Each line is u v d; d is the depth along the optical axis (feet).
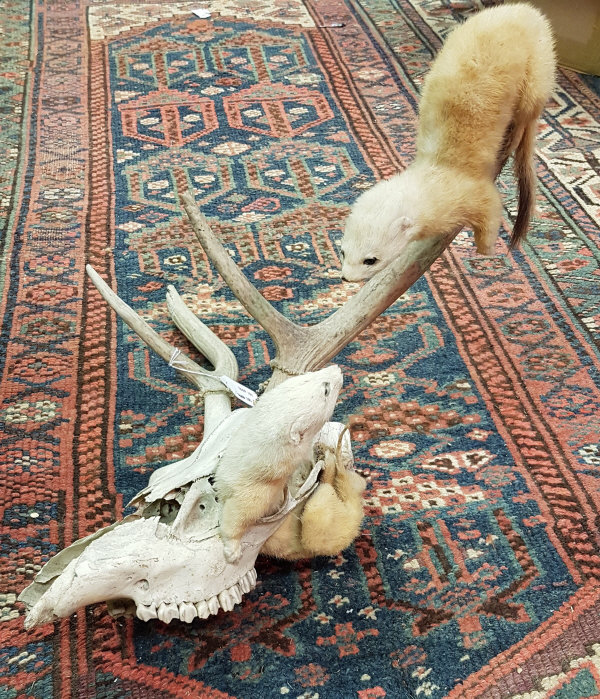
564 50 17.97
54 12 20.44
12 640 6.73
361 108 16.24
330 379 6.20
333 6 20.99
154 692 6.38
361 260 6.72
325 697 6.35
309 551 7.06
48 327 10.42
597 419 9.18
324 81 17.28
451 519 7.95
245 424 6.20
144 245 12.14
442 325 10.67
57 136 15.03
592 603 7.10
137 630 6.85
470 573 7.40
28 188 13.43
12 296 10.94
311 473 6.88
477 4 20.88
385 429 9.07
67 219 12.67
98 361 9.92
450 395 9.55
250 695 6.37
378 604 7.11
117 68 17.67
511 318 10.82
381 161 14.44
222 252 7.16
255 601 7.13
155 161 14.35
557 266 11.83
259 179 13.88
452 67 6.93
